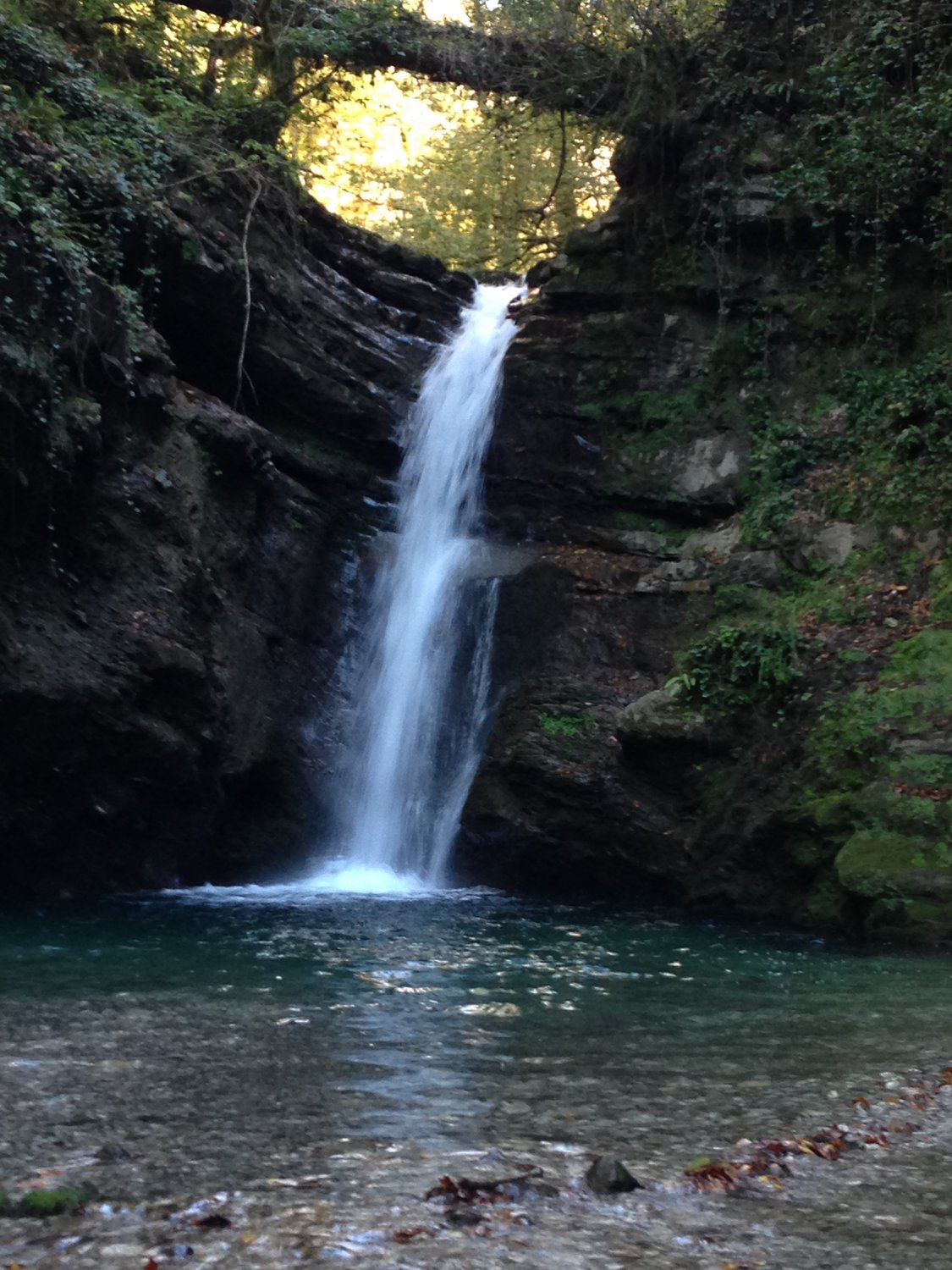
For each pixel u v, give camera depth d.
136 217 14.82
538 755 14.87
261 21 18.61
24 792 12.79
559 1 19.11
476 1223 3.37
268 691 15.55
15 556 12.70
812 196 17.09
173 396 14.99
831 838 12.06
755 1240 3.27
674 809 14.09
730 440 17.33
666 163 18.75
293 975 8.23
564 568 16.73
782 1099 4.96
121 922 11.07
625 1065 5.63
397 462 18.88
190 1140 4.20
